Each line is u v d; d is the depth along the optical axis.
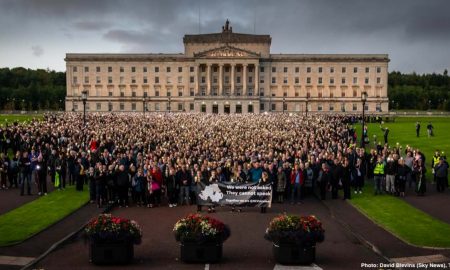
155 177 35.69
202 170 36.66
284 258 21.77
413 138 87.25
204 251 22.00
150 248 24.80
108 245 21.66
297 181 37.38
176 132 68.94
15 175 43.50
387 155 43.75
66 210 33.69
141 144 51.41
